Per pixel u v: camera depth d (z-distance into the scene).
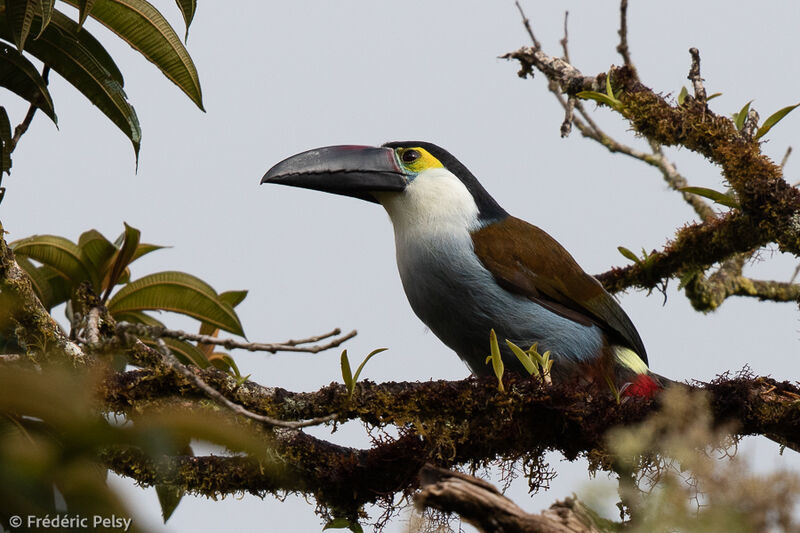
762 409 9.15
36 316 8.54
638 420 8.76
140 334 6.14
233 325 10.51
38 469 3.13
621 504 6.31
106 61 9.37
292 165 12.38
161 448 3.19
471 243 11.70
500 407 8.74
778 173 10.59
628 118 11.33
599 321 11.98
